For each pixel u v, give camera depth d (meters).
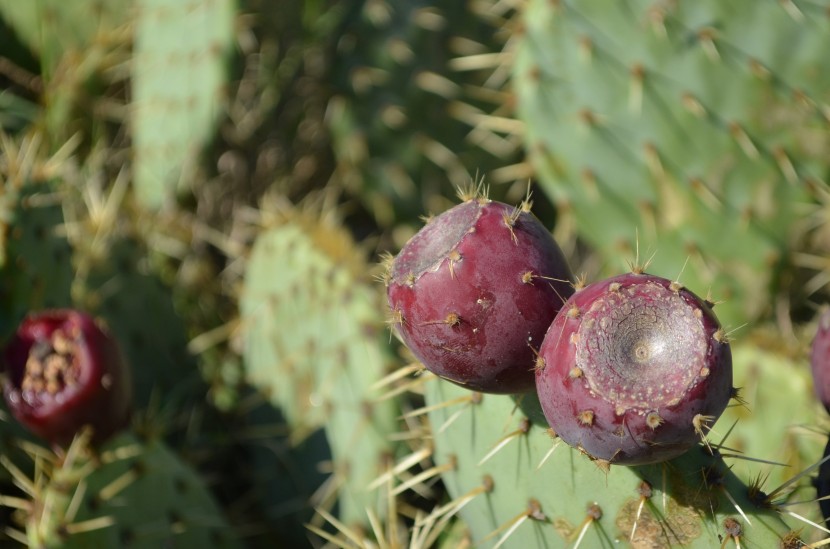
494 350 0.49
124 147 0.96
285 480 0.72
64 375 0.62
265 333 0.72
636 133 0.72
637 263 0.49
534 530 0.53
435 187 0.92
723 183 0.72
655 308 0.48
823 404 0.54
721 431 0.66
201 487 0.66
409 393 0.68
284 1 0.88
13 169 0.69
